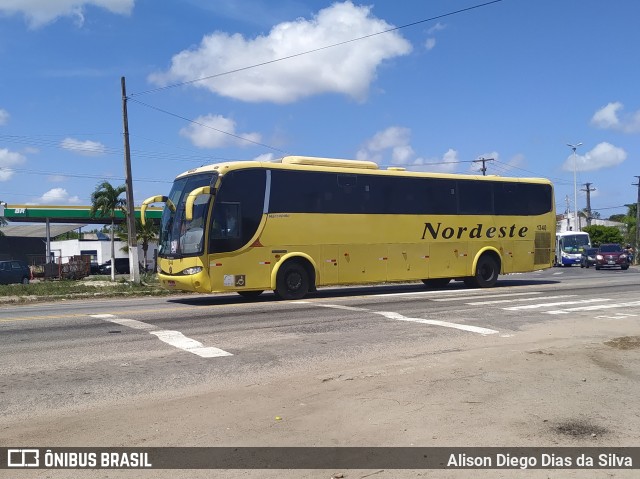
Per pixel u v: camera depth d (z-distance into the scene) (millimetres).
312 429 6074
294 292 17375
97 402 7141
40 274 41625
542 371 8266
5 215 44875
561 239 51500
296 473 5051
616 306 15523
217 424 6285
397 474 5008
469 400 6934
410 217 19516
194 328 12125
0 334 11672
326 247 17875
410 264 19469
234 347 10227
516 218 21906
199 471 5113
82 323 12914
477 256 20922
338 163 18562
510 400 6938
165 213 17453
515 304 15867
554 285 22297
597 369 8383
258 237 16766
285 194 17281
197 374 8430
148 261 49219
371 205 18781
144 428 6195
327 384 7770
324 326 12328
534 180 22562
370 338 11023
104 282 27078
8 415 6680
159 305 16734
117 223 47062
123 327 12305
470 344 10477
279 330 11867
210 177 16438
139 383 7973
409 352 9828
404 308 15078
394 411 6578
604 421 6230
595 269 43219
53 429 6207
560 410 6574
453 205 20484
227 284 16297
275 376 8305
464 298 17359
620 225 91750
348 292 20062
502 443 5645
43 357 9539
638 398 7016
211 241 16094
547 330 11875
